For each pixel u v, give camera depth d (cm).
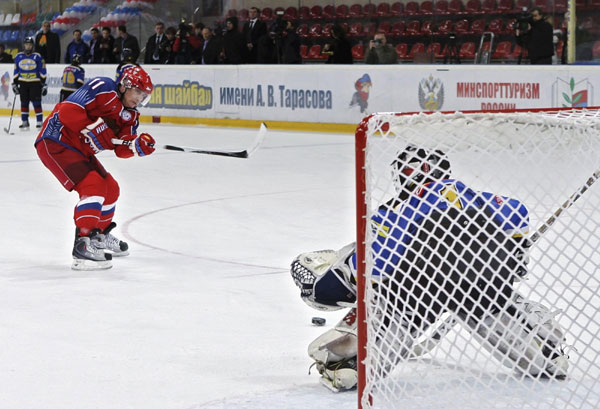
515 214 643
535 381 637
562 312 653
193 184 2102
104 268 1222
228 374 776
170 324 946
